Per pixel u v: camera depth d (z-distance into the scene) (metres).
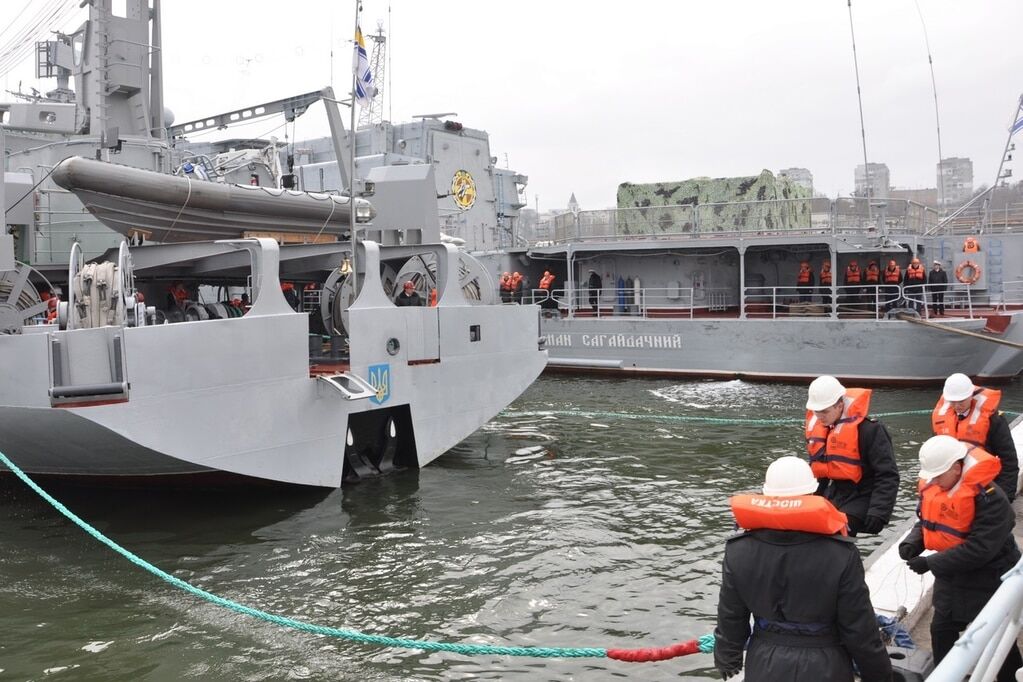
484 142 34.81
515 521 10.50
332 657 6.91
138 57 15.49
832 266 23.61
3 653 6.92
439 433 13.25
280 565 8.97
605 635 7.33
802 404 19.80
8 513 10.79
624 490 12.02
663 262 28.19
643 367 25.92
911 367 22.09
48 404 9.24
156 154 15.14
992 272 25.55
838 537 3.48
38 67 21.34
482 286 14.94
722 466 13.48
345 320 12.68
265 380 10.57
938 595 4.87
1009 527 4.57
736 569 3.60
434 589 8.34
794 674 3.45
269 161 17.83
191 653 6.95
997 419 6.19
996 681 4.64
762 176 27.38
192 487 11.27
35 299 12.49
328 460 11.48
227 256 12.53
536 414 18.69
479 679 6.53
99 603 7.97
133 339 9.21
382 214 15.17
